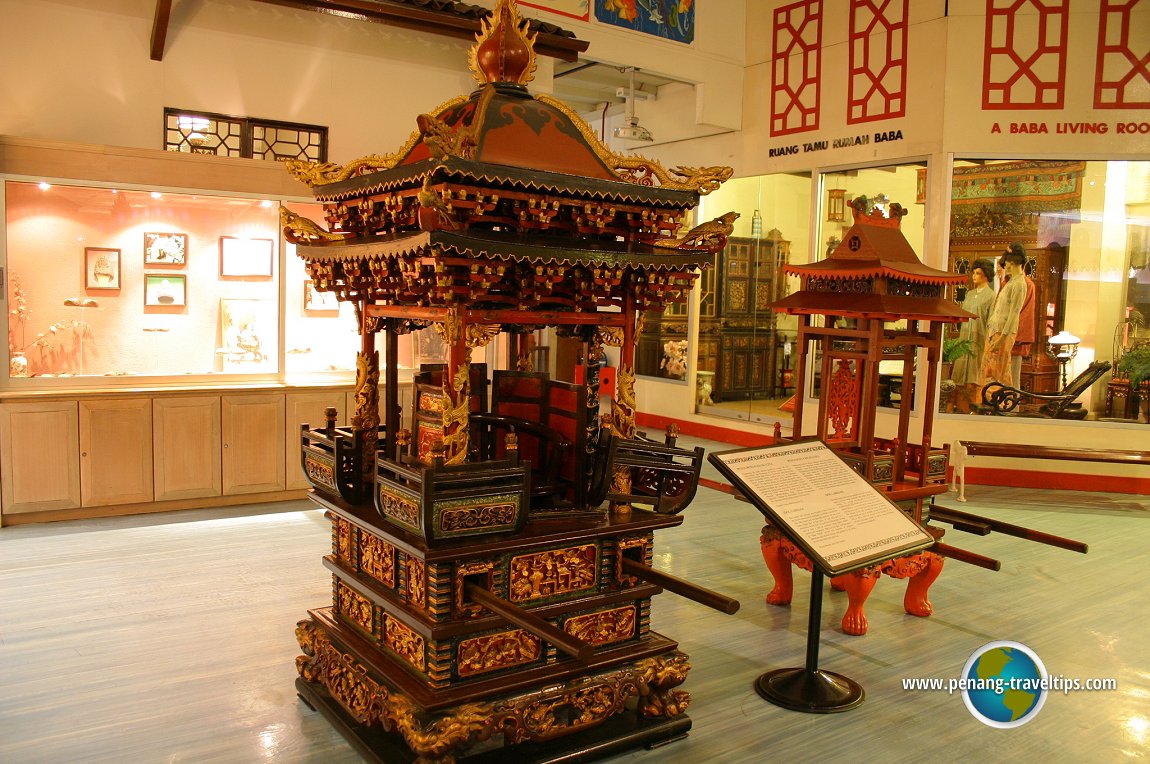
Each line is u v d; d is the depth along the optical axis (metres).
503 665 2.58
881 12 7.91
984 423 7.68
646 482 3.00
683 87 9.81
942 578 4.80
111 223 5.77
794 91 8.71
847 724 3.03
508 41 2.81
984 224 7.60
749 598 4.38
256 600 4.14
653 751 2.80
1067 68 7.31
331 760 2.68
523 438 3.09
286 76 6.35
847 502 3.13
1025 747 2.90
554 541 2.58
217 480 6.04
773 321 9.22
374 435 3.04
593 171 2.69
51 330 5.64
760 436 9.14
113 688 3.17
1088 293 7.52
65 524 5.51
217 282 6.17
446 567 2.44
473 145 2.36
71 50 5.62
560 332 3.13
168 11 5.57
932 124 7.61
